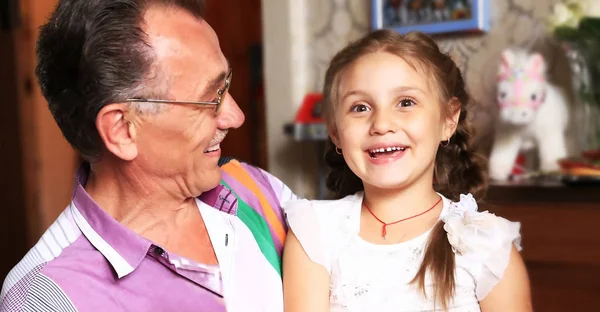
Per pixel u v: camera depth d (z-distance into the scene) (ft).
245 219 4.00
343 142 3.92
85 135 3.36
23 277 3.16
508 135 6.35
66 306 3.04
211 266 3.56
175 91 3.33
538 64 6.04
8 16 9.43
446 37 7.29
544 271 5.59
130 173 3.45
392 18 7.52
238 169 4.42
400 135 3.70
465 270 3.59
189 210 3.77
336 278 3.79
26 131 9.71
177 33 3.36
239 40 11.56
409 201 3.89
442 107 3.96
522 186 5.67
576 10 5.72
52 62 3.25
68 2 3.23
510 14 6.91
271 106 8.47
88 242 3.34
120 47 3.19
